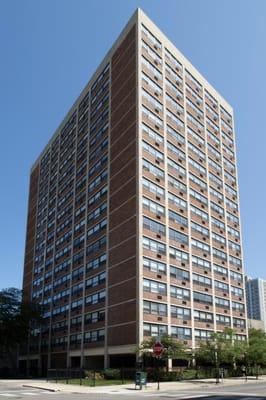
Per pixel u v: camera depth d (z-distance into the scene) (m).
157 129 57.81
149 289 48.34
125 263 50.69
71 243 68.75
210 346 45.97
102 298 54.47
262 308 135.25
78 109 77.25
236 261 69.56
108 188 58.91
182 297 53.66
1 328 67.31
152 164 54.84
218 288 62.47
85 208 65.50
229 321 63.00
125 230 52.25
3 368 75.88
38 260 85.50
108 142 61.91
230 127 79.69
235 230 71.88
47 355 70.44
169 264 52.81
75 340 60.19
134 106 56.56
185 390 29.67
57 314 69.31
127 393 27.41
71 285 65.56
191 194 61.75
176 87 65.44
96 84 71.00
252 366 53.69
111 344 49.97
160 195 54.66
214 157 71.25
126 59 61.91
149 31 62.38
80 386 35.31
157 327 47.81
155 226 52.16
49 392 29.52
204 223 63.19
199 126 69.12
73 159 75.00
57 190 81.00
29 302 73.81
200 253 60.19
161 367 45.84
